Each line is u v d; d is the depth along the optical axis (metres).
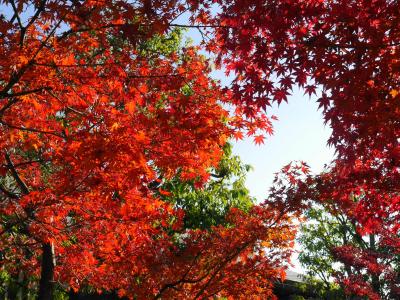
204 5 5.68
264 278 8.26
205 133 5.30
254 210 8.48
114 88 5.89
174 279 7.72
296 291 19.22
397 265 16.88
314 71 5.48
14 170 7.14
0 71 5.48
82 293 11.52
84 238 7.33
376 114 5.37
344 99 5.34
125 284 7.75
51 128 6.64
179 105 5.30
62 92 5.85
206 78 6.56
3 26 5.04
